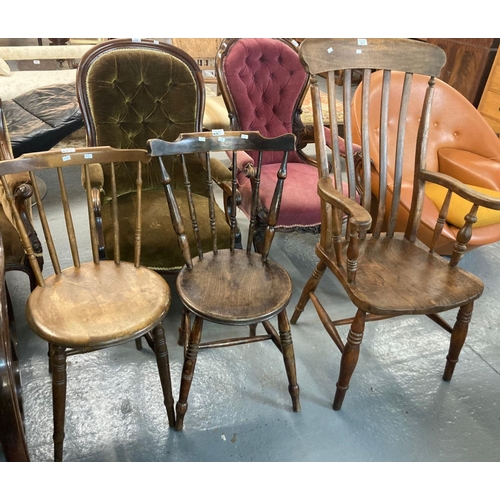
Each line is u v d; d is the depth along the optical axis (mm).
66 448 1349
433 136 2225
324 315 1557
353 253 1271
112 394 1530
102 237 1565
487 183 2104
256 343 1794
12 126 2264
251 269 1438
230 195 1745
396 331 1903
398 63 1473
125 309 1188
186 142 1298
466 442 1451
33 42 5430
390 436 1453
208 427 1447
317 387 1612
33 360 1628
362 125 1500
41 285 1256
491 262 2420
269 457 1367
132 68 1730
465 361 1771
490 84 3404
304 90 2201
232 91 2025
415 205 1592
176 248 1636
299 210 1870
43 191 2711
